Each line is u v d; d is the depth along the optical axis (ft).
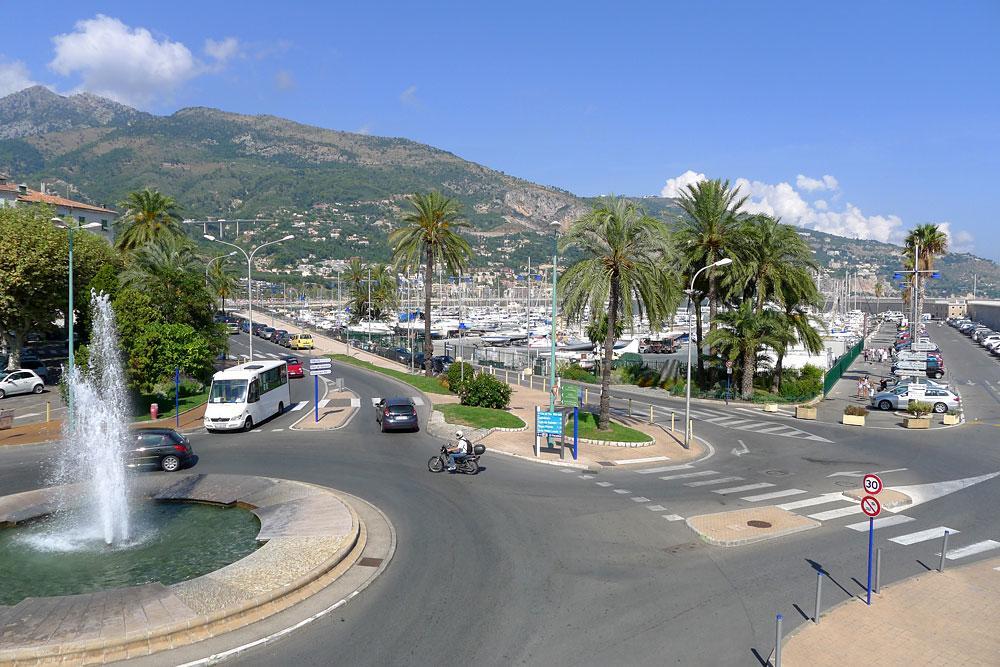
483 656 34.14
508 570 46.24
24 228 152.46
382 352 238.48
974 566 48.06
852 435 110.42
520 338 360.07
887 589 43.37
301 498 62.13
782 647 35.27
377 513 59.93
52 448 89.97
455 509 61.46
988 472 81.20
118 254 201.98
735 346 151.33
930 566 48.19
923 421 116.16
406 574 45.32
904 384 144.05
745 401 152.97
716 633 36.94
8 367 156.87
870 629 37.50
